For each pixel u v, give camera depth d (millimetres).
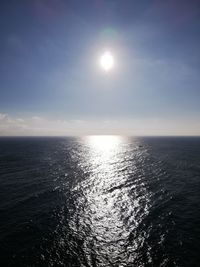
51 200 33625
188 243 20484
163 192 37969
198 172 55781
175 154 100312
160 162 74312
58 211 28953
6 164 68625
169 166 65562
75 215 27609
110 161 80062
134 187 41594
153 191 38656
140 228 23875
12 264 17312
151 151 118500
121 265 17297
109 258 18250
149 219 26344
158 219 26297
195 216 27094
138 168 63188
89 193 37625
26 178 48656
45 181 46094
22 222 25281
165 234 22375
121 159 85688
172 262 17562
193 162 73562
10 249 19422
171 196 35531
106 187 41625
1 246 19891
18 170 58344
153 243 20594
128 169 61781
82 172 57125
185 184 43438
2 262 17531
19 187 40938
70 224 24891
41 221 25656
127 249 19609
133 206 30969
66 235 22203
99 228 23922
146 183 44562
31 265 17203
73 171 58406
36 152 109938
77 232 22938
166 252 19000
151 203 32219
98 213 28359
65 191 38688
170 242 20719
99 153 112562
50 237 21750
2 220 25812
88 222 25531
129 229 23641
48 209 29672
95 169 62156
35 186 41938
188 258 18094
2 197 34781
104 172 57344
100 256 18531
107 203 32344
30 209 29594
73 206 31000
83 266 17172
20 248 19641
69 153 108688
